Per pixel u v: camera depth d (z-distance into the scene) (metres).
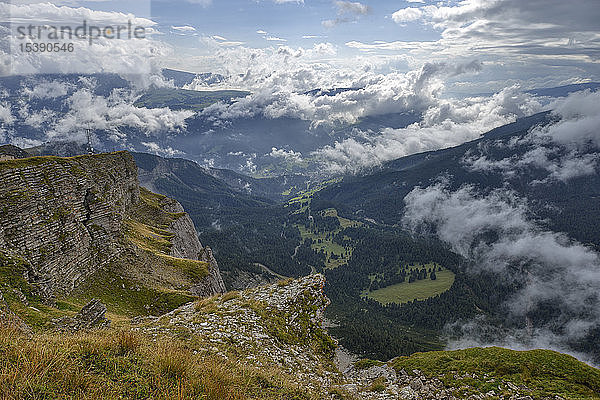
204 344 18.00
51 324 22.03
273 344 21.80
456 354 23.62
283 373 17.70
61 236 37.47
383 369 23.73
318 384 18.64
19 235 32.94
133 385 9.90
